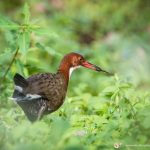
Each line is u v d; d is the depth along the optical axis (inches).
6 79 542.6
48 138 390.9
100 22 1035.3
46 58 783.7
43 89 486.9
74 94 652.1
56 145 369.7
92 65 541.3
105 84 610.5
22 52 492.4
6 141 396.8
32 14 963.3
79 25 1010.1
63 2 1021.8
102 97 544.1
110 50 904.3
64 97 514.9
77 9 1034.1
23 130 392.8
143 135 426.9
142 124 424.5
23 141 397.7
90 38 1005.2
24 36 495.5
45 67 663.8
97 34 1006.4
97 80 741.9
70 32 914.7
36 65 607.5
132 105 500.4
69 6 1027.9
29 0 975.6
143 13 1059.3
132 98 523.8
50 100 493.7
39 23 887.1
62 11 1012.5
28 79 489.7
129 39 927.0
